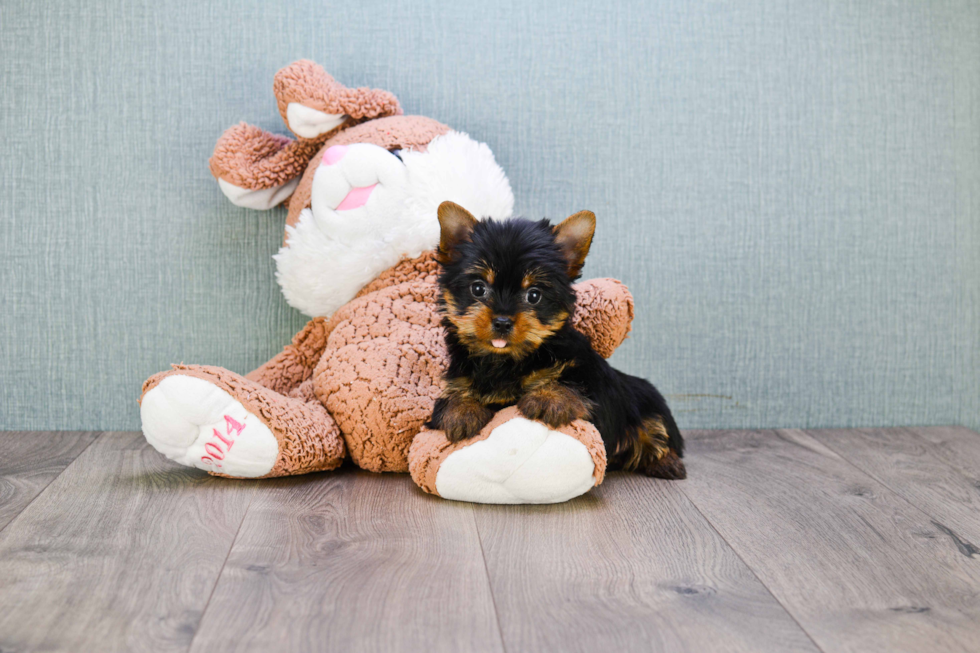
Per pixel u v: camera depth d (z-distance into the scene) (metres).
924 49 2.51
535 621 1.20
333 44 2.38
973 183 2.56
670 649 1.13
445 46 2.40
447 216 1.75
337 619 1.20
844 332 2.56
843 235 2.53
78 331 2.40
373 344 1.98
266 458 1.82
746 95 2.47
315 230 2.09
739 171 2.49
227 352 2.44
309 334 2.24
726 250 2.50
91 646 1.11
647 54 2.44
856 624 1.21
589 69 2.43
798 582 1.37
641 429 2.00
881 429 2.55
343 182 2.03
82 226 2.37
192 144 2.38
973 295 2.56
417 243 2.06
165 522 1.60
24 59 2.32
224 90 2.37
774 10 2.46
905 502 1.82
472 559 1.44
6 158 2.34
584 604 1.26
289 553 1.45
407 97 2.40
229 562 1.40
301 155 2.25
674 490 1.89
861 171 2.52
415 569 1.38
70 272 2.38
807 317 2.54
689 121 2.46
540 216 2.45
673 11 2.44
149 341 2.42
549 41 2.42
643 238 2.48
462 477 1.70
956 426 2.59
